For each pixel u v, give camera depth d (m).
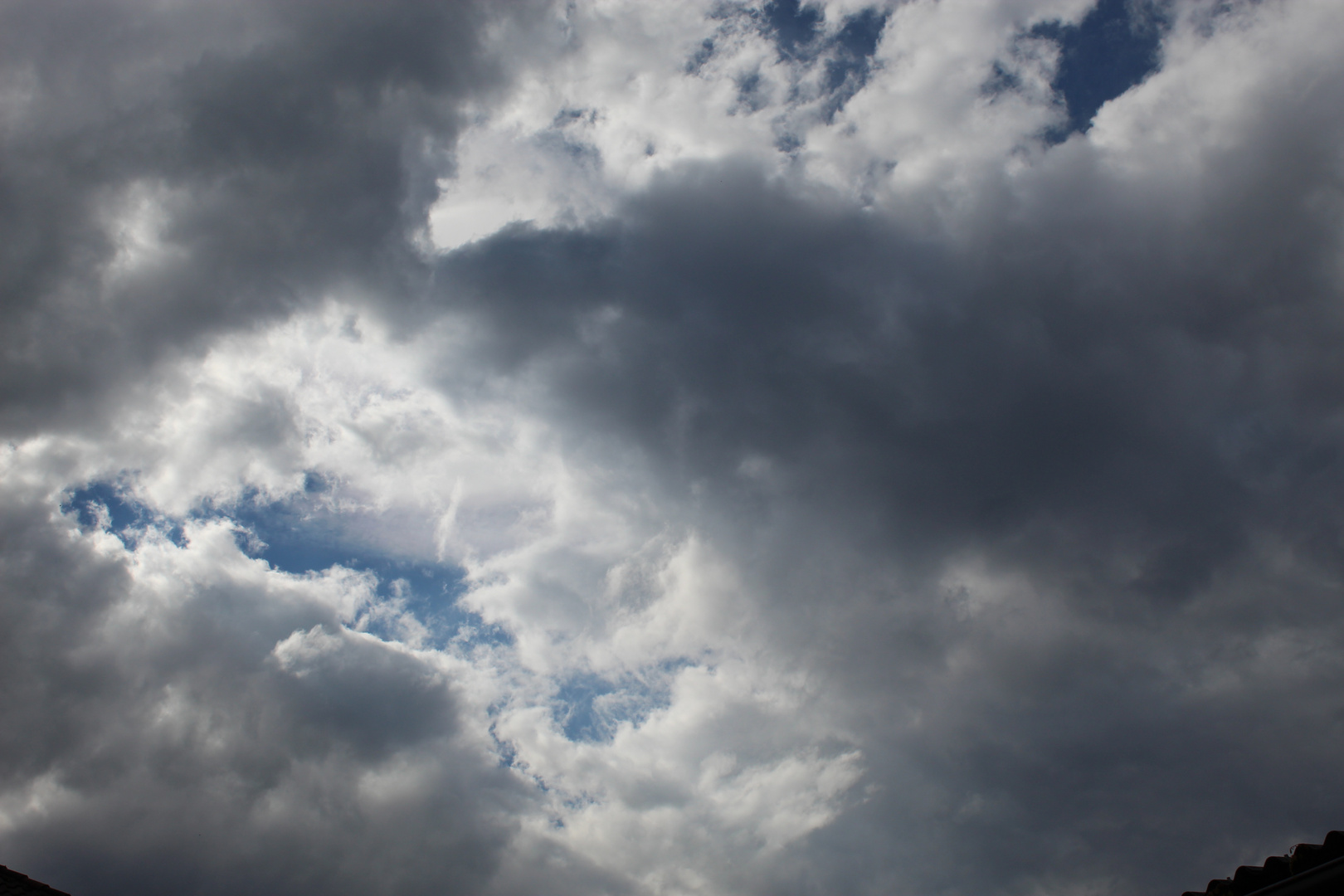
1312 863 16.53
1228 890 18.70
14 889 28.56
